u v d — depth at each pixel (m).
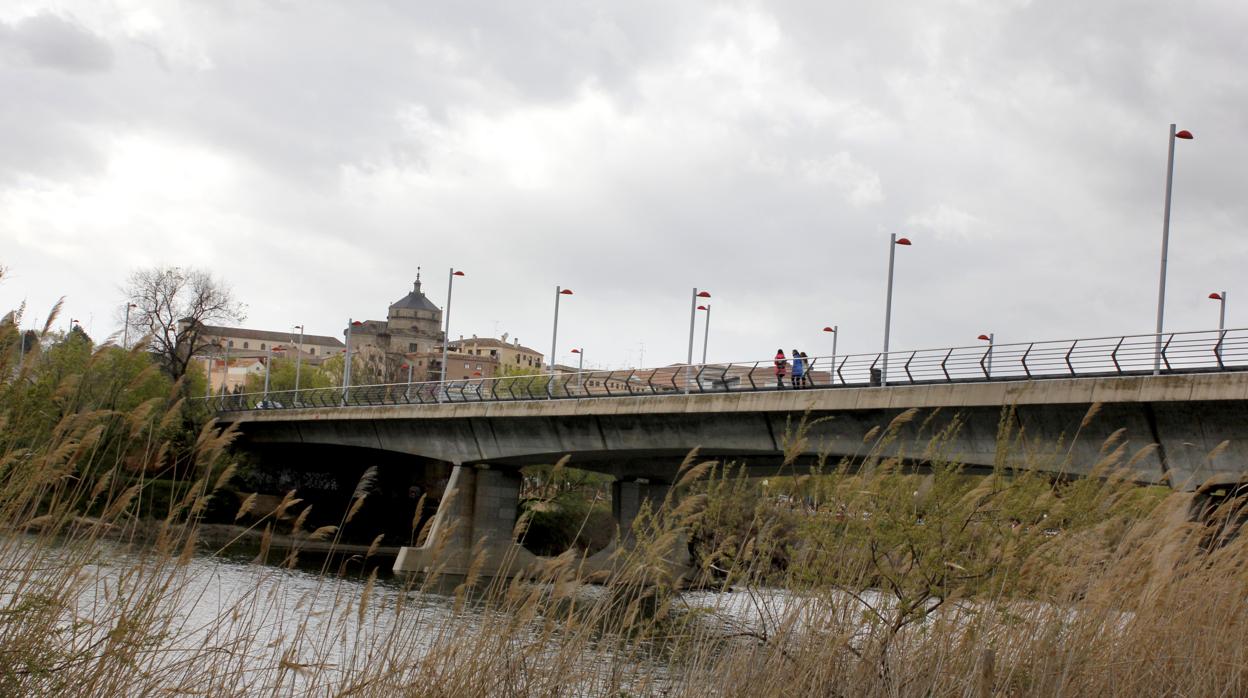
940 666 9.03
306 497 76.25
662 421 47.16
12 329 7.48
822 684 8.95
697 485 9.81
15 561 7.26
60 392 7.51
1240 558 11.49
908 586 9.17
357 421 66.62
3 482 7.34
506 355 181.00
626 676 8.93
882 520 9.16
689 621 9.25
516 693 8.48
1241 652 10.76
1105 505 10.27
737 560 9.49
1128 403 30.27
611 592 9.28
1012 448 10.45
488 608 9.05
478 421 57.94
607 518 65.44
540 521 62.28
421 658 8.47
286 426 73.19
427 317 184.50
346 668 8.48
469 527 58.94
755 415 42.53
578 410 50.88
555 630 8.95
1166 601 10.34
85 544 7.53
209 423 8.33
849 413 38.25
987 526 9.41
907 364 37.72
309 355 197.00
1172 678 10.30
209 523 42.25
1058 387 31.55
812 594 9.23
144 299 74.00
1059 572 9.62
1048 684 9.23
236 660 8.23
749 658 9.08
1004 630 9.45
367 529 72.94
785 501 9.99
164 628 7.62
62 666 7.02
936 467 9.65
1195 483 29.22
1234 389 27.94
